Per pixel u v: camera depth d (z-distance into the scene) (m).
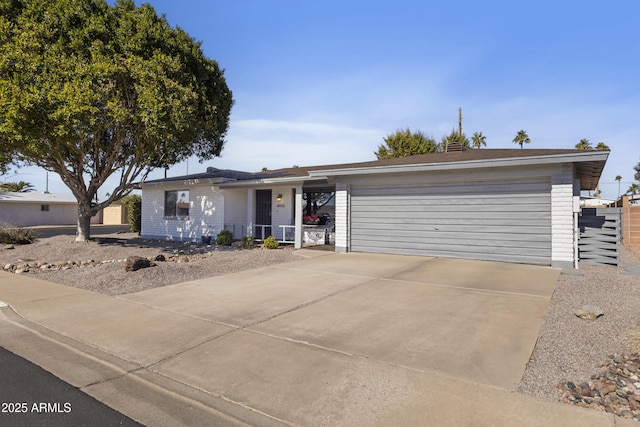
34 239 16.56
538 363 4.02
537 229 10.13
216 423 3.06
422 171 11.43
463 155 12.74
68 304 6.53
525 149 12.84
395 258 11.55
